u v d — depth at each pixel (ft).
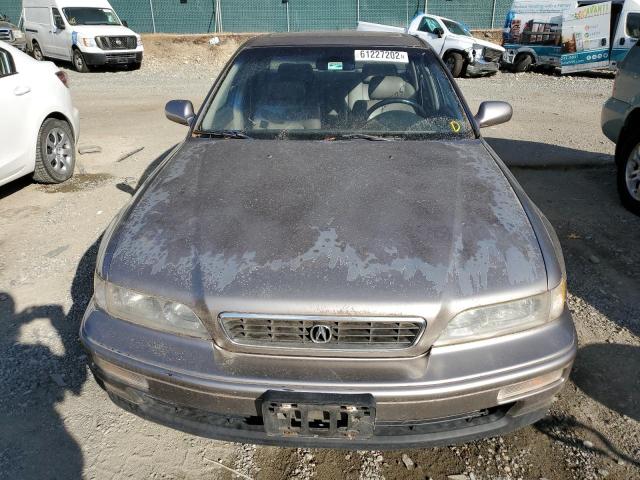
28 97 16.22
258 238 6.74
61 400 8.44
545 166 19.80
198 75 45.96
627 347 9.61
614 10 44.34
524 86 41.01
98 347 6.50
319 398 5.89
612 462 7.37
